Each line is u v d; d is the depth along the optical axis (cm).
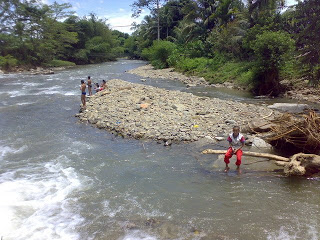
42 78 3014
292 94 1781
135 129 1080
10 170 792
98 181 724
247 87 2073
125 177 743
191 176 739
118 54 7181
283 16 2320
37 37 4306
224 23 3112
